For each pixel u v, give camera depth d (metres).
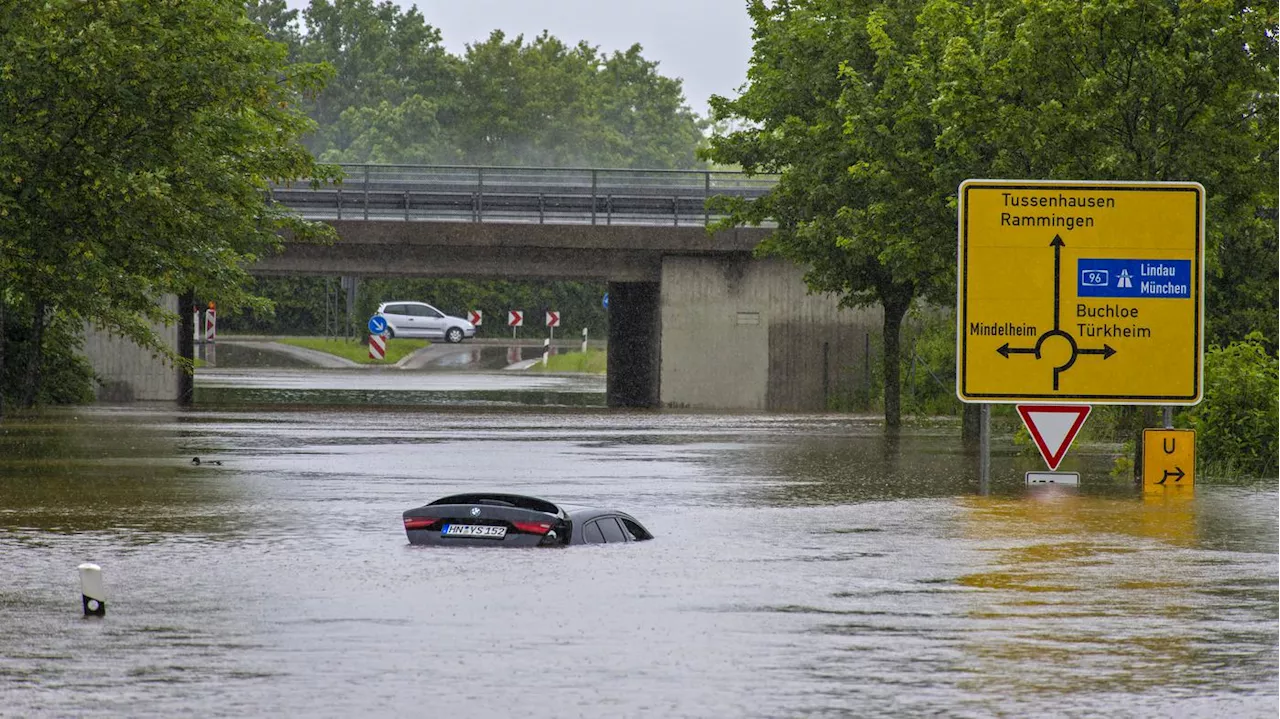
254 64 78.00
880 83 102.44
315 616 29.67
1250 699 22.94
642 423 107.56
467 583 33.91
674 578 35.09
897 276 93.69
